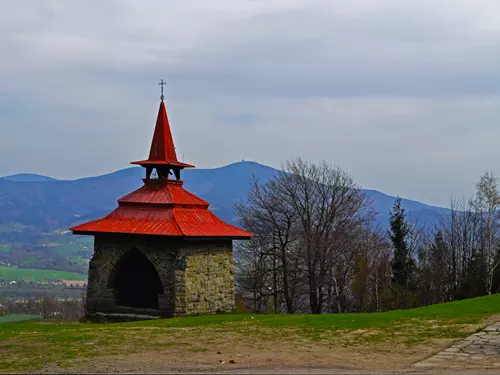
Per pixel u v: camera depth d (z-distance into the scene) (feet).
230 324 81.41
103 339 67.87
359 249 180.55
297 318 85.20
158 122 120.67
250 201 190.90
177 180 120.47
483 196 211.41
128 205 115.44
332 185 175.63
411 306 179.93
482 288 190.29
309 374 48.44
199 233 107.96
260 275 176.65
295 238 171.53
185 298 105.91
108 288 112.57
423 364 51.83
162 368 51.67
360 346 61.82
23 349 62.18
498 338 62.28
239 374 48.65
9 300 332.80
